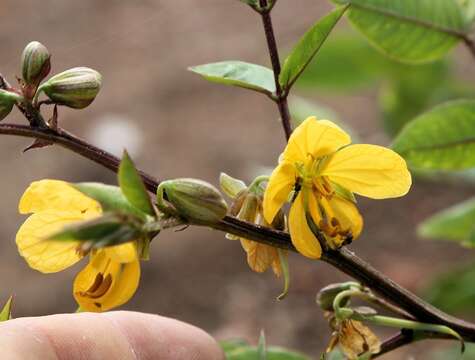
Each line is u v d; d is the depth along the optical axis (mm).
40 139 227
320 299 255
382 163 233
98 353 255
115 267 225
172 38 812
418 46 305
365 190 237
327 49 407
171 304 556
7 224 620
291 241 233
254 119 694
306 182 234
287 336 529
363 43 404
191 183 214
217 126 690
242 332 531
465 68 599
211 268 578
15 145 696
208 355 271
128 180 202
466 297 390
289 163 233
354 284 254
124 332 265
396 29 301
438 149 297
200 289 564
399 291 247
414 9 298
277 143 663
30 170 667
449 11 300
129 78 762
